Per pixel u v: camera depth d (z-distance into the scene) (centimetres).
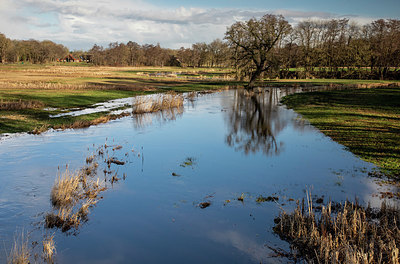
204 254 706
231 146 1638
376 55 7669
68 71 9262
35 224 827
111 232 798
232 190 1054
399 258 630
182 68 14712
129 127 2120
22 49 15312
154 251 719
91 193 1021
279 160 1380
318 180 1126
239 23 5031
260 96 4138
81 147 1592
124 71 10644
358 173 1181
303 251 706
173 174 1198
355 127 1984
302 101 3431
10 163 1315
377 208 880
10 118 2216
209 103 3456
